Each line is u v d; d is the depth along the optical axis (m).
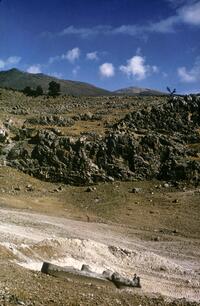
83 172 67.12
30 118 89.50
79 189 65.19
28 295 18.05
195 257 44.44
